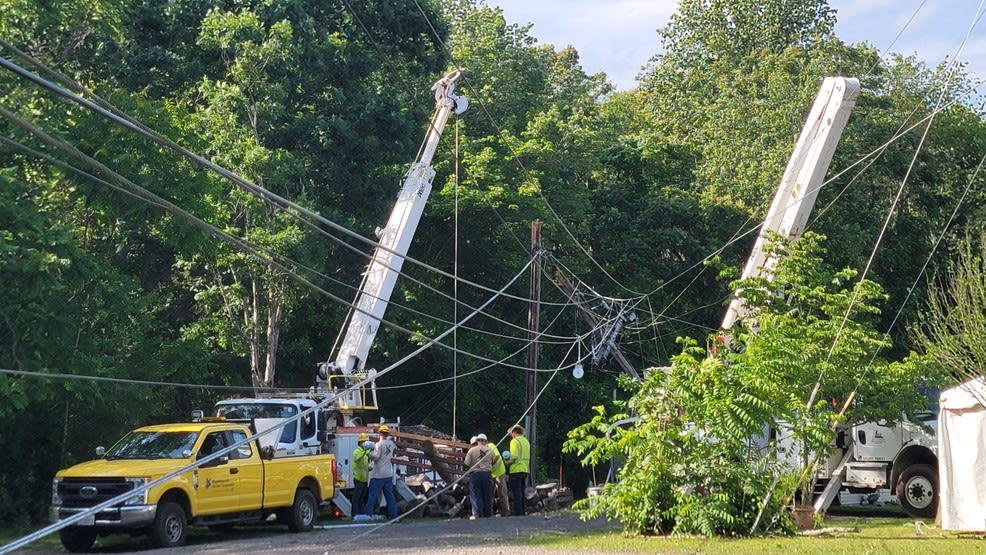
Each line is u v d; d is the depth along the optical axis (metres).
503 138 43.94
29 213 21.78
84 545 18.36
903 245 43.56
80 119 23.78
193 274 34.56
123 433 25.34
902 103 45.97
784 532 18.59
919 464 23.77
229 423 20.30
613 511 18.89
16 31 24.95
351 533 20.50
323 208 33.81
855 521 22.36
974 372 21.39
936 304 23.33
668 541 17.31
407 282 39.94
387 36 38.44
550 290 44.06
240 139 31.34
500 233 42.94
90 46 31.33
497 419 43.12
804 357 20.59
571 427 44.66
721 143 49.47
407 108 38.28
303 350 36.47
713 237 46.41
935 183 44.50
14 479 23.16
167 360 26.00
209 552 16.92
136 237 31.70
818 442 18.78
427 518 25.91
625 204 47.22
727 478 18.25
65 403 23.64
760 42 61.06
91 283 23.69
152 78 33.75
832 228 42.53
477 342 40.88
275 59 32.50
